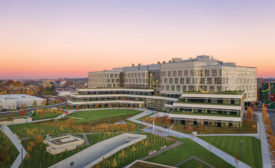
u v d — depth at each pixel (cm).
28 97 19700
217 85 12244
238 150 6575
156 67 17238
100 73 19462
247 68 14475
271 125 9938
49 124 10181
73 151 6425
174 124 10138
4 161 5653
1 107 15288
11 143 7175
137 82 17112
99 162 5809
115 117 12138
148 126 9950
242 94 10469
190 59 16425
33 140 7494
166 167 5006
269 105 15538
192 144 7169
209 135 8275
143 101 15962
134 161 5400
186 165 5516
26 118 10788
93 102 16100
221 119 9300
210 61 15350
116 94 16825
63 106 17375
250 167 5400
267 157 6031
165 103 14425
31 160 5791
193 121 9919
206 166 5456
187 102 10644
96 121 11106
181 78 13688
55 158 5891
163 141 6906
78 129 9056
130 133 8181
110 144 7331
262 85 16162
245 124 9906
